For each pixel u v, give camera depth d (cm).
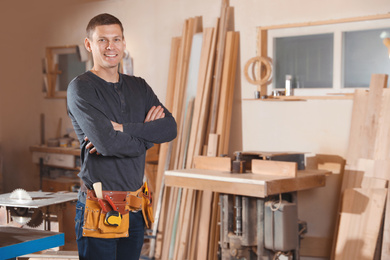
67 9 710
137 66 632
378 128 468
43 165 726
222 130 541
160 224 557
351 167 477
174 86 594
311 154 520
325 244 511
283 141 535
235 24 555
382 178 458
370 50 493
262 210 416
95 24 275
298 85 530
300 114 525
